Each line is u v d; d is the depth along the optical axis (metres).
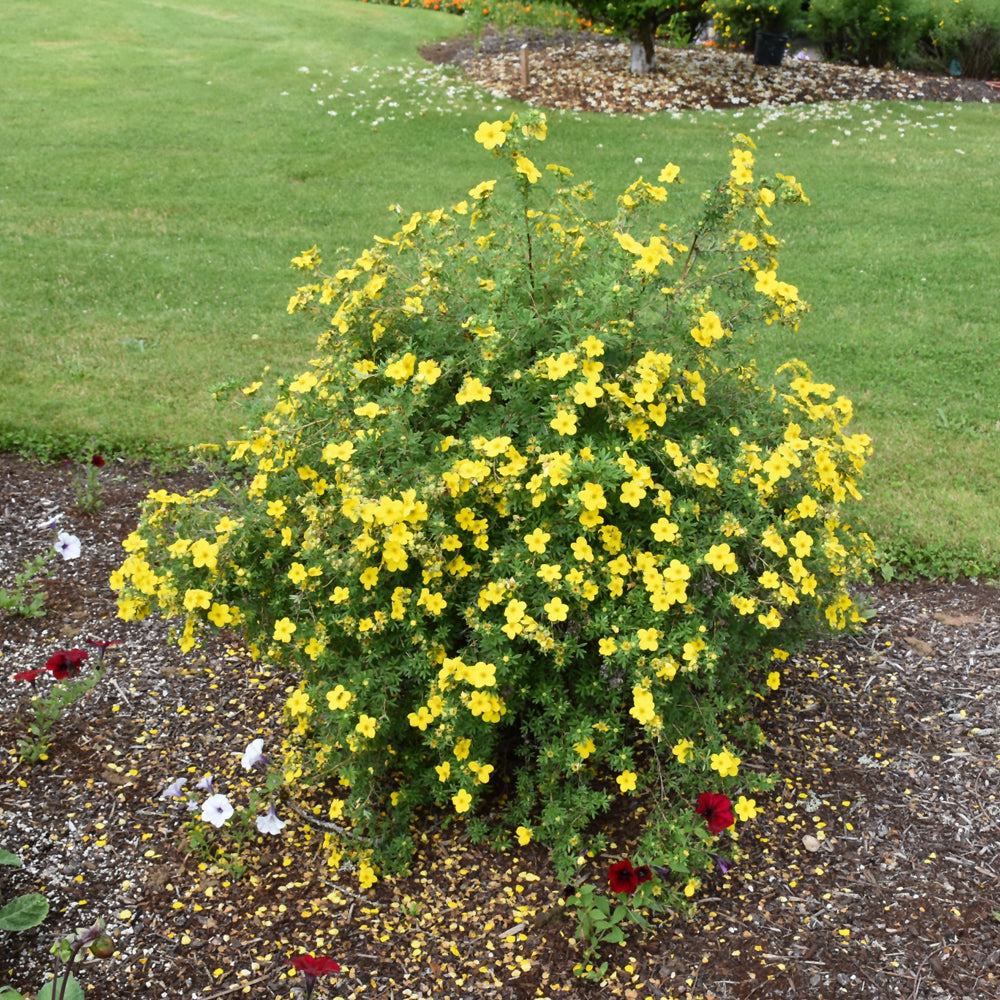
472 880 2.84
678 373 2.97
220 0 19.45
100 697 3.52
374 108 12.53
